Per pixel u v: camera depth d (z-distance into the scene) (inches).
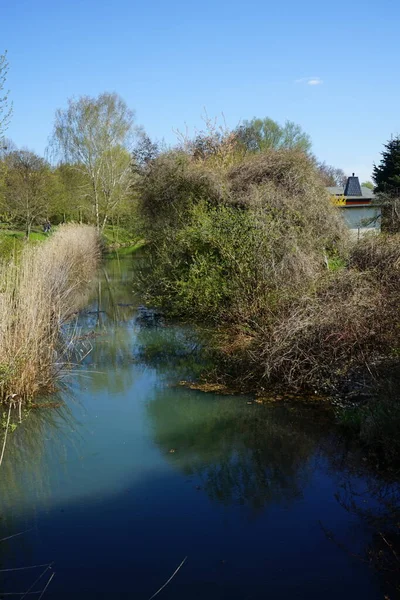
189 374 348.2
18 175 1207.6
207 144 808.3
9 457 237.9
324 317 292.7
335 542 170.2
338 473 213.9
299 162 557.9
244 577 155.4
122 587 152.3
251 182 554.9
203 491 203.9
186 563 162.1
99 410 291.3
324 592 148.7
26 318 317.1
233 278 397.1
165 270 546.3
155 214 700.7
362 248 393.7
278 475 215.0
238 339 375.6
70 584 153.9
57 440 254.4
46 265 459.5
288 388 305.0
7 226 629.3
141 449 242.2
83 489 208.1
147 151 812.0
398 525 175.0
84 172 1502.2
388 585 150.9
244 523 181.6
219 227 434.3
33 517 189.0
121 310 582.2
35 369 314.7
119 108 1542.8
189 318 484.4
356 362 281.9
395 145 1368.1
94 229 1267.2
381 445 225.5
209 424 267.3
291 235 410.9
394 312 286.0
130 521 184.7
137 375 351.3
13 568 161.3
